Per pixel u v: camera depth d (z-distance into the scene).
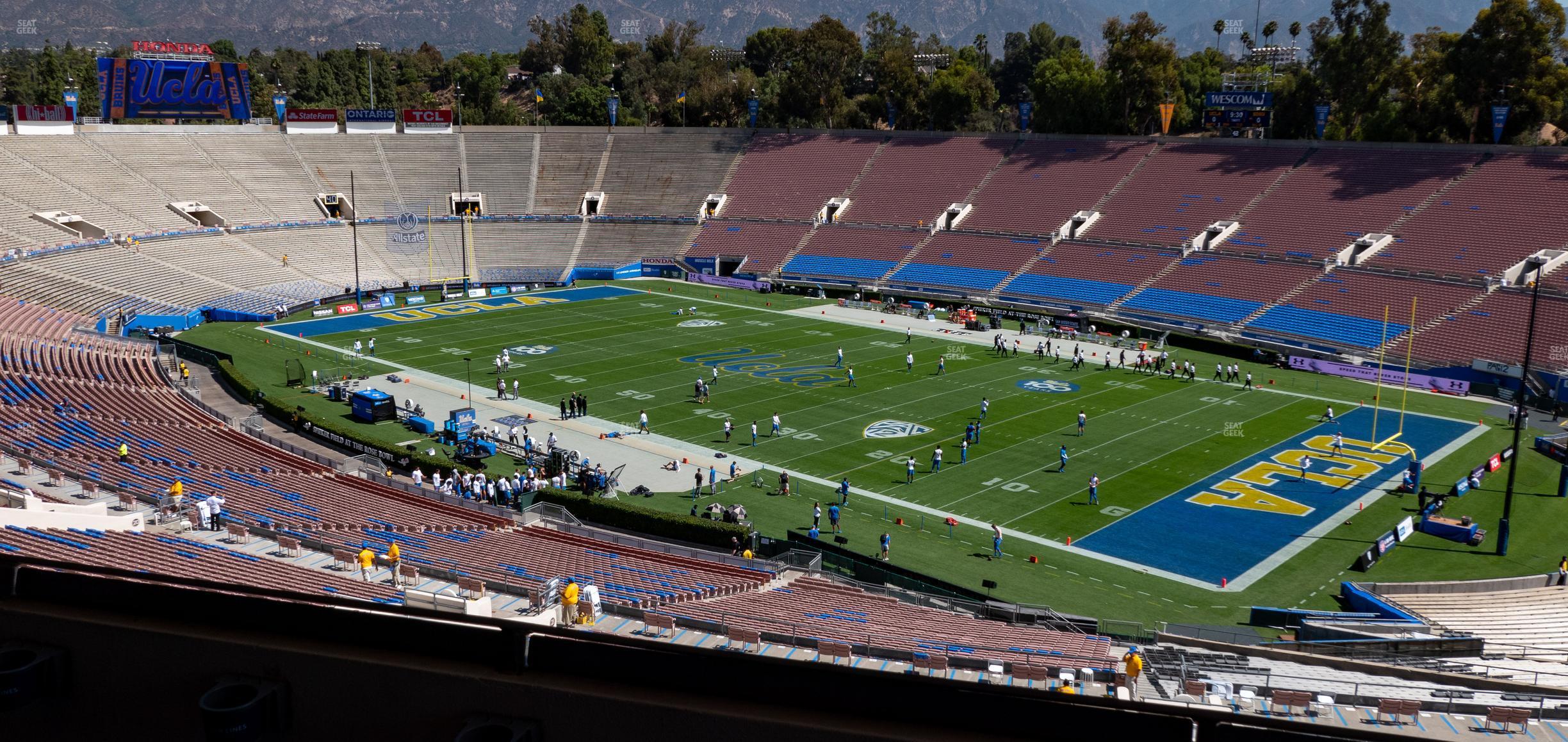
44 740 4.04
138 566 19.88
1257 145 99.06
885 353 76.06
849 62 137.00
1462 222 81.50
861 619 29.89
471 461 51.22
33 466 34.62
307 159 110.25
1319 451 54.72
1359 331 75.69
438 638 3.68
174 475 37.06
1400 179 88.38
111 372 56.81
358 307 88.94
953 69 125.75
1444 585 37.41
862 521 44.97
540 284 103.12
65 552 19.55
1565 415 61.75
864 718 3.37
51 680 4.04
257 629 3.90
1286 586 39.09
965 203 106.38
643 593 29.98
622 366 71.06
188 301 83.56
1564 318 70.19
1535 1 86.44
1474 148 87.06
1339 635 32.66
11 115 94.00
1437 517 44.94
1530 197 80.75
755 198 115.25
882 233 106.19
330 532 33.03
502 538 37.59
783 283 102.50
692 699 3.50
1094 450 54.56
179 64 100.94
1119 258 92.75
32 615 4.05
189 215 96.00
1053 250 96.75
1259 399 65.19
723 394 64.50
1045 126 121.69
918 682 3.31
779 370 70.38
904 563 40.50
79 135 97.94
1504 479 50.41
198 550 24.67
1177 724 3.17
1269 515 46.00
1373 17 101.56
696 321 87.00
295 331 80.50
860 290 99.06
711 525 41.97
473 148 118.69
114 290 79.69
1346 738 3.12
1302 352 75.31
